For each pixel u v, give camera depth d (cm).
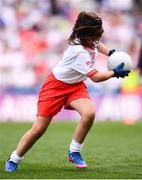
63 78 1952
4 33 5528
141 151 2784
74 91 1970
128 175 1909
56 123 4722
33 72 5291
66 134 3759
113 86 5131
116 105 5081
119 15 5847
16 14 5694
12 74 5256
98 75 1906
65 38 5566
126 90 5131
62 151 2758
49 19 5750
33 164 2220
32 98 5009
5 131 3953
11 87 5144
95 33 1916
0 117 4988
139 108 5109
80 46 1922
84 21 1905
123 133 3897
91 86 5094
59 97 1959
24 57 5369
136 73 5259
